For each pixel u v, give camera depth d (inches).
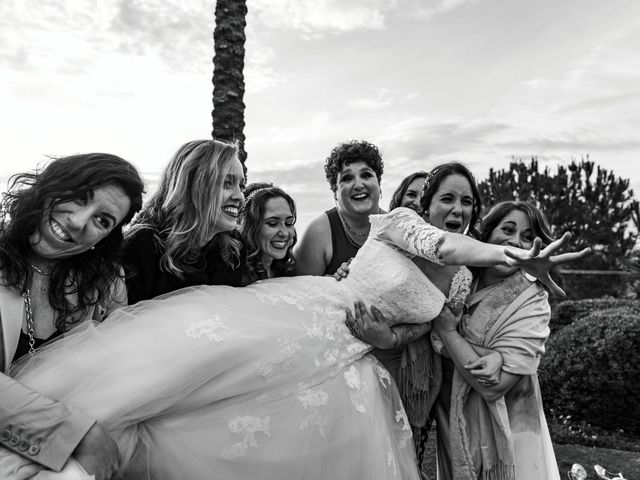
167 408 85.7
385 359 115.7
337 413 96.3
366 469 95.9
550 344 275.0
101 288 89.0
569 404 261.0
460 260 88.8
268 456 88.0
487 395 105.0
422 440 119.4
